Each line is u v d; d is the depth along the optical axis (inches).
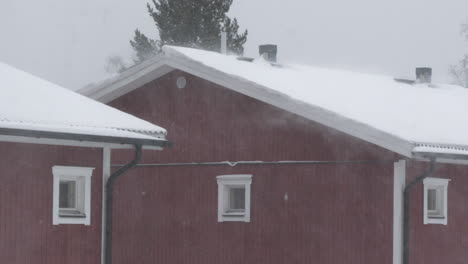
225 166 1362.0
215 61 1408.7
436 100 1544.0
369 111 1305.4
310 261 1275.8
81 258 1066.1
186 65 1386.6
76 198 1077.8
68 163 1059.9
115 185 1461.6
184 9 2625.5
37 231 1028.5
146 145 1075.3
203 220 1374.3
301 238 1284.4
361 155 1240.2
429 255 1252.5
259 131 1334.9
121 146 1088.2
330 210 1262.3
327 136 1269.7
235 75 1336.1
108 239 1087.6
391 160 1211.9
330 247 1259.8
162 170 1423.5
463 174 1322.6
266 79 1373.0
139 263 1429.6
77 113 1051.9
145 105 1461.6
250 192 1334.9
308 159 1284.4
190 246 1384.1
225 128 1370.6
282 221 1301.7
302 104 1270.9
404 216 1210.0
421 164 1244.5
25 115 994.7
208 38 2613.2
